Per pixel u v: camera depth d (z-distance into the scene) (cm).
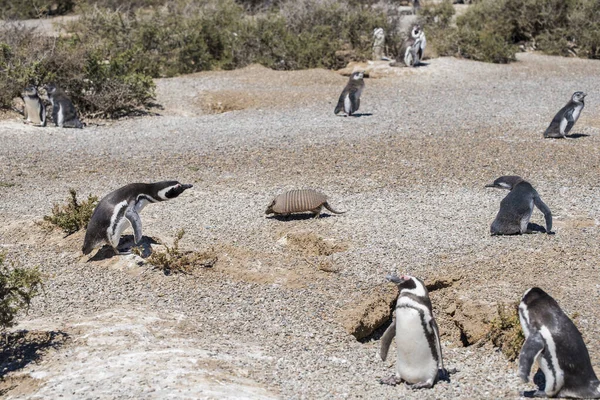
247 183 1180
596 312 720
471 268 823
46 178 1229
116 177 1228
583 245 888
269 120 1628
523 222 920
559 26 2672
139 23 2366
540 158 1305
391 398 588
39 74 1712
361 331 750
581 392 559
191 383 577
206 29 2366
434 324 598
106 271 852
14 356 651
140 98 1775
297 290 798
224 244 911
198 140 1458
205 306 767
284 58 2284
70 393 568
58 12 3444
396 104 1784
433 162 1282
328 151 1354
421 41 2223
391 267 835
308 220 993
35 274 706
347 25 2419
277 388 597
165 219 1008
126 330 696
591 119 1619
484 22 2780
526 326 574
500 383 619
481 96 1872
